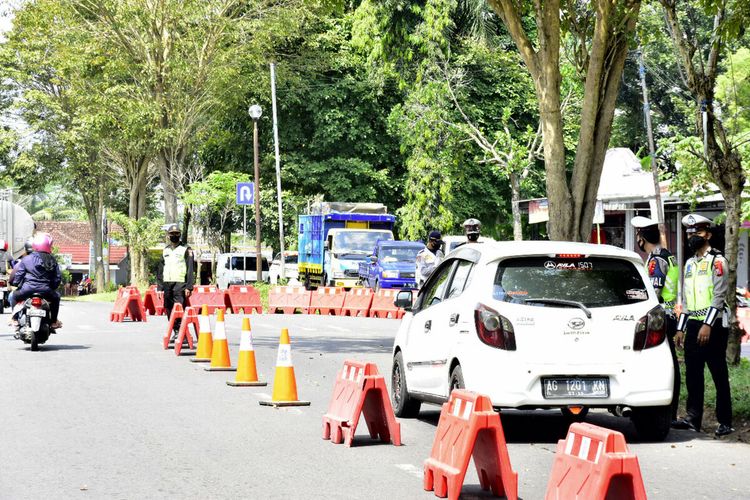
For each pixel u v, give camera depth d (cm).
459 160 6481
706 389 1797
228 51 6059
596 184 2430
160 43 6069
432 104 6206
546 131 2419
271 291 4862
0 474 1183
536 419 1689
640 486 809
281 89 6912
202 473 1197
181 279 2783
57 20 6209
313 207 5862
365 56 6919
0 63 7762
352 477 1178
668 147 3331
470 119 6825
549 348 1375
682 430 1559
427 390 1552
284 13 6075
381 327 3641
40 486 1120
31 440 1400
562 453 878
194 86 6194
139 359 2453
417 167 6319
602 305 1398
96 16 6172
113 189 8956
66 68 6438
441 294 1561
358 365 1412
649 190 4216
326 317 4312
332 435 1413
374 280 4869
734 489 1137
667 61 5641
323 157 7069
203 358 2412
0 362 2362
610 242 5069
